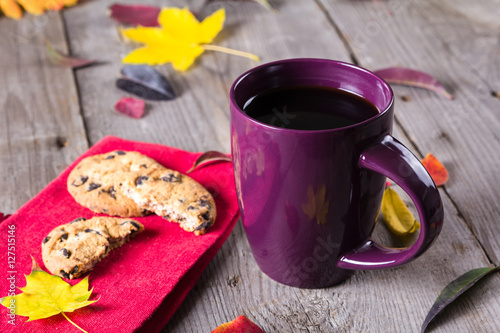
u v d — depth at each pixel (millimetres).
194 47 768
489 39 813
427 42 808
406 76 721
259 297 515
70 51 795
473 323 494
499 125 675
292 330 494
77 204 567
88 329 478
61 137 665
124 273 513
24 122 683
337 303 509
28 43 812
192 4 897
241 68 768
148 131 672
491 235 557
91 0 924
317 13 877
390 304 508
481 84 737
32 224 549
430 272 528
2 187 605
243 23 852
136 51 753
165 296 497
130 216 557
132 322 482
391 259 482
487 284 518
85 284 497
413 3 907
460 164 626
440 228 459
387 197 564
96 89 733
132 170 578
